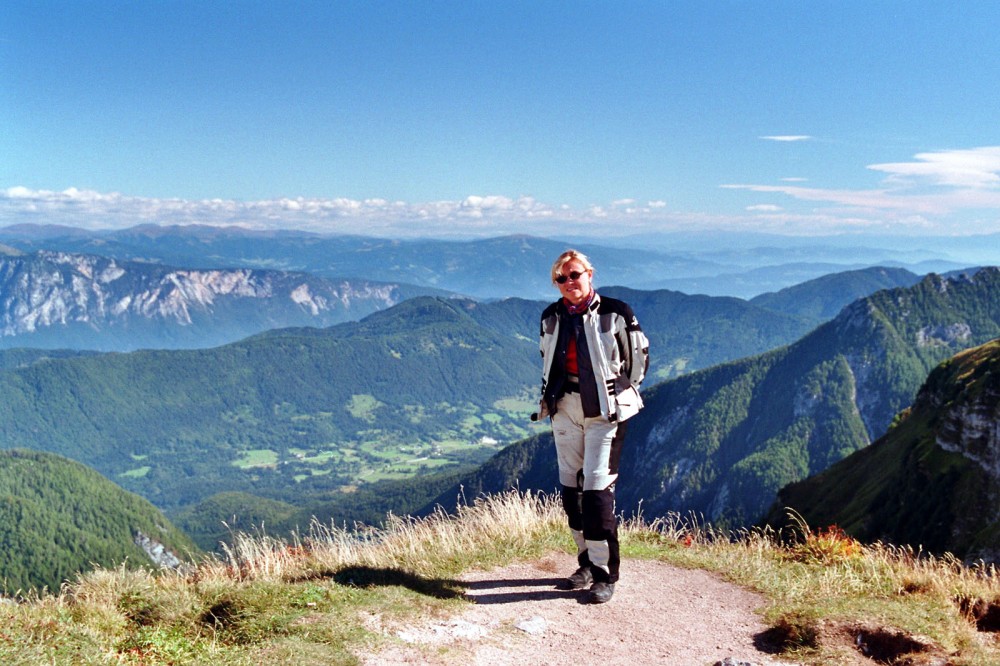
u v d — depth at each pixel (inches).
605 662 190.7
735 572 266.1
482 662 185.5
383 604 214.5
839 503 3221.0
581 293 230.4
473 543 291.1
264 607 208.4
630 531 328.2
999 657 184.4
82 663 165.3
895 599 233.6
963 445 2544.3
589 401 230.5
